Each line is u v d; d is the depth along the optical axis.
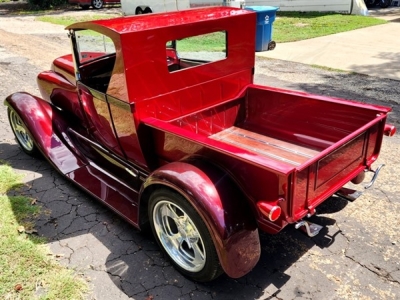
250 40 3.53
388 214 3.25
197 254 2.51
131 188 3.29
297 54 9.42
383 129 2.85
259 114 3.65
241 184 2.33
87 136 3.84
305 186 2.22
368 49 9.69
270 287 2.54
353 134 2.48
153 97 2.92
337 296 2.46
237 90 3.60
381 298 2.43
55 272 2.67
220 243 2.21
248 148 3.38
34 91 6.61
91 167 3.69
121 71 2.73
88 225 3.17
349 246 2.89
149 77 2.85
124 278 2.63
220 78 3.40
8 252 2.84
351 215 3.24
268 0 17.33
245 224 2.29
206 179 2.32
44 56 9.27
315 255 2.81
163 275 2.66
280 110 3.48
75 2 20.89
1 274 2.64
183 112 3.20
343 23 13.35
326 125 3.19
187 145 2.56
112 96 2.94
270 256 2.81
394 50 9.47
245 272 2.35
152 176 2.51
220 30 3.23
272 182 2.12
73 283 2.58
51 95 4.29
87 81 3.52
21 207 3.38
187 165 2.43
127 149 3.14
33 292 2.51
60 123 3.95
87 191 3.36
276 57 9.18
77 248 2.91
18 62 8.64
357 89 6.55
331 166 2.42
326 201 3.43
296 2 16.69
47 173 3.98
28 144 4.21
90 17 17.23
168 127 2.65
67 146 3.84
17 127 4.23
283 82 7.07
